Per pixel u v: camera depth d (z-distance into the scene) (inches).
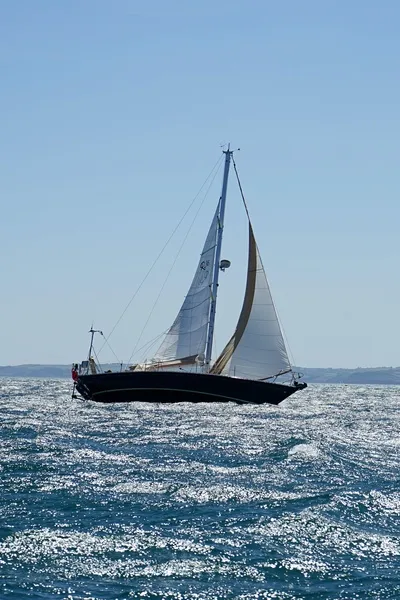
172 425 2635.3
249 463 1715.1
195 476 1513.3
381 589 884.6
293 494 1350.9
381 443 2236.7
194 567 947.3
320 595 866.8
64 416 2999.5
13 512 1184.2
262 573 931.3
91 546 1016.9
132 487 1385.3
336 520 1165.7
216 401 3245.6
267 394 3275.1
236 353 3336.6
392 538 1080.8
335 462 1760.6
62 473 1525.6
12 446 1942.7
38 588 870.4
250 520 1154.7
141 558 975.6
